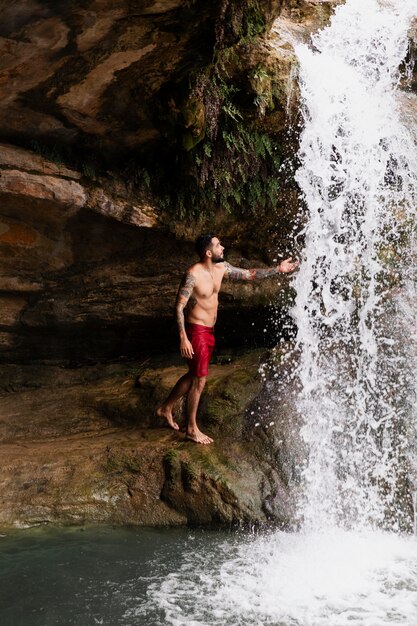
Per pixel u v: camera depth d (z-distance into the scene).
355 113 8.85
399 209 9.34
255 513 6.96
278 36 8.15
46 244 8.63
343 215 9.09
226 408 7.91
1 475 7.29
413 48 9.21
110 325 9.50
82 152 8.10
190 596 5.27
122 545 6.39
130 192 8.42
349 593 5.37
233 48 7.37
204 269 7.55
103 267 9.01
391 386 7.98
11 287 8.91
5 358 9.62
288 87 8.03
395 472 7.43
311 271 9.16
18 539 6.51
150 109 7.55
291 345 8.60
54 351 9.70
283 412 7.75
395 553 6.32
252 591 5.37
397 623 4.86
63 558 6.03
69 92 7.02
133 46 6.46
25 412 8.88
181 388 7.61
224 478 7.07
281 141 8.66
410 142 9.27
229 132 8.23
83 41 6.22
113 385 9.20
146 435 7.91
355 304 8.97
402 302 8.82
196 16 6.28
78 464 7.42
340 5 8.87
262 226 9.23
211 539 6.61
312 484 7.29
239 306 9.38
